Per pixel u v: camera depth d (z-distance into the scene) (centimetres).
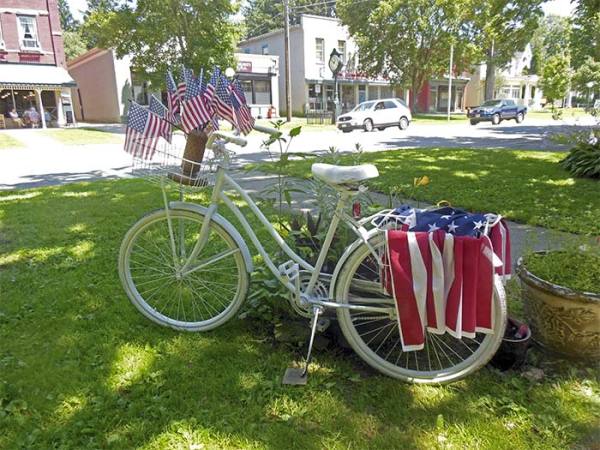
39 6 2258
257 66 2745
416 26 2577
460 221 204
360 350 227
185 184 242
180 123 229
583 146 717
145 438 184
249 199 248
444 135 1595
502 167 787
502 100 2264
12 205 576
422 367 230
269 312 269
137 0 1898
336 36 3005
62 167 956
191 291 288
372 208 271
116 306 295
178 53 1983
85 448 179
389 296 220
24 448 179
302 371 225
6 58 2212
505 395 205
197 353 243
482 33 2556
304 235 258
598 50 1119
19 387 215
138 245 287
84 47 4300
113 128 2158
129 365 233
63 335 262
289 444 181
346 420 193
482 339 221
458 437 183
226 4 1902
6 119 2181
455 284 195
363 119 1794
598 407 195
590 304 206
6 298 309
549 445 177
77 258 386
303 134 1695
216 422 192
